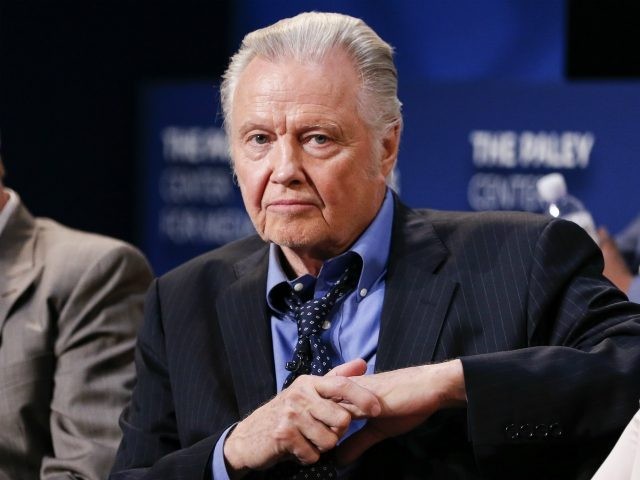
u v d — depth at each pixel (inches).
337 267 238.1
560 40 515.5
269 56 227.9
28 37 573.3
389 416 211.9
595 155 489.4
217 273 254.7
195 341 244.4
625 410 209.3
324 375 223.3
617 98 487.2
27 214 314.5
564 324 226.4
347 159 225.6
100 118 573.3
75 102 573.3
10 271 300.2
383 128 231.9
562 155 493.4
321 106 223.5
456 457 222.7
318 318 234.7
